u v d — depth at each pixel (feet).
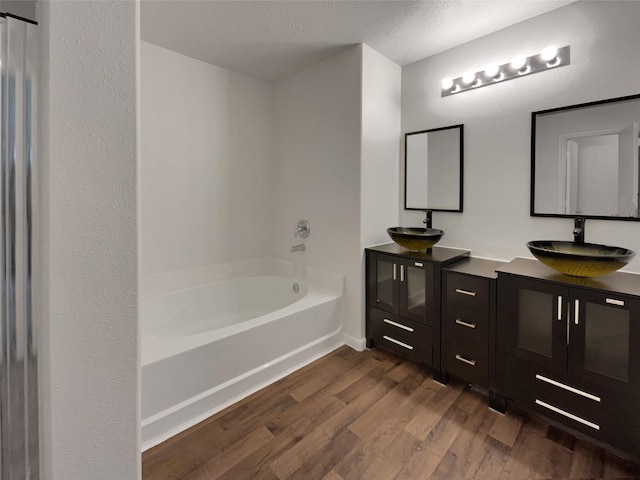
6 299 2.15
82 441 2.45
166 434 5.45
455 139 8.23
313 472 4.76
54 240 2.26
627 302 4.62
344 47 8.23
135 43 2.61
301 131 9.84
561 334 5.27
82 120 2.35
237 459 4.99
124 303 2.63
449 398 6.51
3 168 2.11
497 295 6.02
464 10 6.69
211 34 7.59
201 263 9.52
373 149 8.54
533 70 6.88
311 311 8.00
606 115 6.09
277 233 11.00
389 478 4.66
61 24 2.24
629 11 5.83
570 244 6.42
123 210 2.59
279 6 6.52
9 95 2.11
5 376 2.18
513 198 7.36
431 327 7.14
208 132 9.41
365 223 8.46
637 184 5.81
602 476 4.66
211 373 6.09
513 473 4.73
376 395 6.60
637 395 4.62
